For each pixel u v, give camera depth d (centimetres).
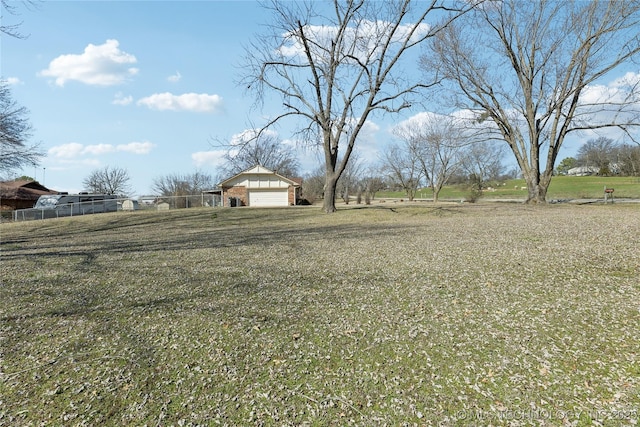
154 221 1992
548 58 1823
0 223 2381
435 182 3756
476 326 352
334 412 236
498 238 842
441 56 1956
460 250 722
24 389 277
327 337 346
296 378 278
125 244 1105
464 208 1812
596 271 506
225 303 457
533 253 646
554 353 292
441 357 298
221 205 3428
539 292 436
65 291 549
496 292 446
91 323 408
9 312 455
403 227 1201
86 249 1023
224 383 276
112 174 6025
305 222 1573
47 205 3247
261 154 4684
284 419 231
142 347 341
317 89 1684
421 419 226
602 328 328
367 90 1633
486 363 285
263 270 635
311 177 5584
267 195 3381
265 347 331
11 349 345
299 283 537
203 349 332
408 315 389
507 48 1881
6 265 797
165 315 424
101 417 241
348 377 276
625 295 407
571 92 1789
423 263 626
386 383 266
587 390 244
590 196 3397
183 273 638
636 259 554
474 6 1488
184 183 5034
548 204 1909
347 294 473
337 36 1619
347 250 800
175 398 259
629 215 1220
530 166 1983
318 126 1788
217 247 945
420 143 3503
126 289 546
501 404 236
